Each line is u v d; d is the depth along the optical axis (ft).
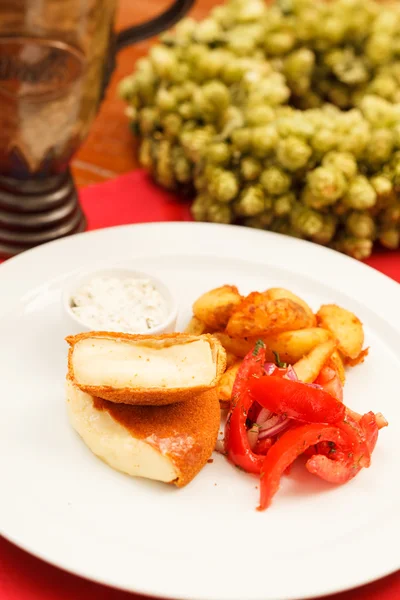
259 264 2.16
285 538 1.57
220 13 2.68
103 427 1.66
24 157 2.07
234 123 2.27
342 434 1.69
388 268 2.30
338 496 1.65
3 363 1.85
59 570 1.52
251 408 1.76
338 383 1.82
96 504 1.60
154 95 2.49
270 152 2.19
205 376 1.66
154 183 2.52
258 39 2.57
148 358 1.68
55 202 2.19
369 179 2.23
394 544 1.55
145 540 1.54
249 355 1.79
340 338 1.90
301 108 2.65
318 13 2.58
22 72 1.91
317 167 2.19
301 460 1.73
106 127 2.73
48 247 2.11
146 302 1.94
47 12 1.85
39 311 1.98
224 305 1.88
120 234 2.18
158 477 1.63
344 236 2.29
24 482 1.61
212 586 1.46
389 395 1.89
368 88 2.57
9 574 1.51
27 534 1.50
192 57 2.42
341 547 1.55
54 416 1.75
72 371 1.67
